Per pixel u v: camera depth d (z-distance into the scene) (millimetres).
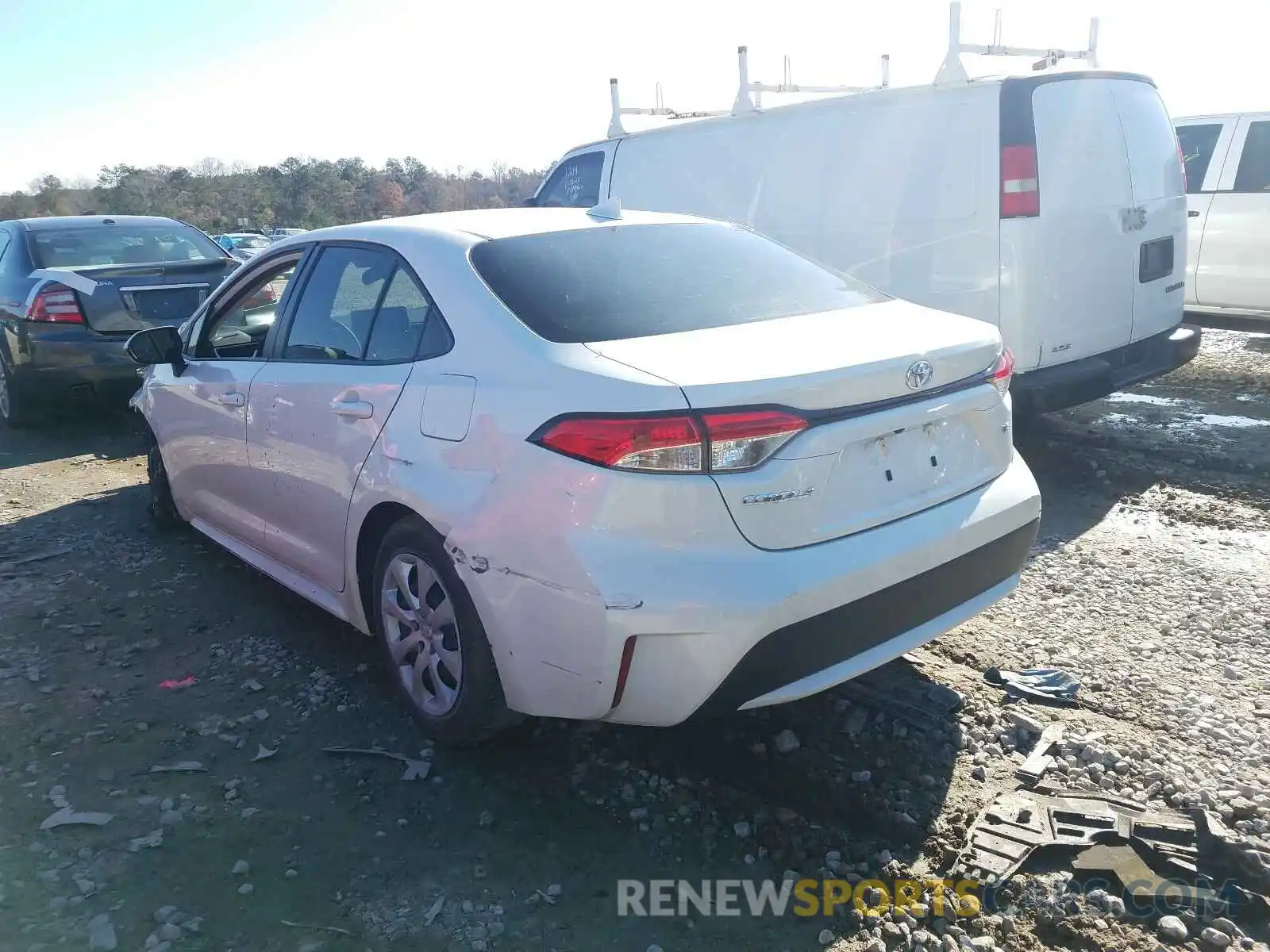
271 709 3555
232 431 4184
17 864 2723
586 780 3092
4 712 3545
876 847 2729
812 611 2617
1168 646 3801
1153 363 6219
